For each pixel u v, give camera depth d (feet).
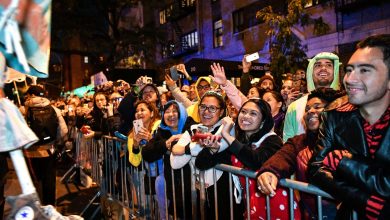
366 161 5.49
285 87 15.94
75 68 105.70
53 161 17.62
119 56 72.95
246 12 56.65
